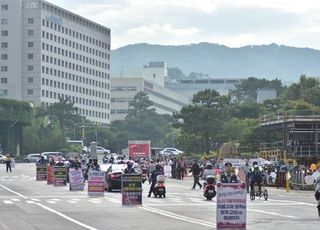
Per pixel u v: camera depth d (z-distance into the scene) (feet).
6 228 90.84
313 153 344.90
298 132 347.97
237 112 547.49
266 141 400.47
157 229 90.58
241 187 87.97
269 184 228.02
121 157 322.55
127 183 134.00
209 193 153.17
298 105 477.36
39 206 130.72
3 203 138.00
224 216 87.81
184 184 237.66
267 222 102.68
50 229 89.86
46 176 242.17
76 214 113.70
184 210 124.16
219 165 260.21
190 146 477.77
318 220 106.32
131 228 91.81
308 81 586.04
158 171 164.25
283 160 304.50
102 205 134.51
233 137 456.45
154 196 164.45
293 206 138.00
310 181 202.49
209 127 472.03
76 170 184.85
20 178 263.70
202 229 90.58
